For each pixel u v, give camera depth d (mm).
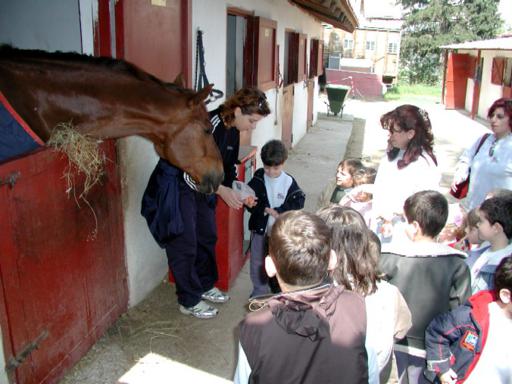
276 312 1343
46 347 2379
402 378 2248
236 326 3174
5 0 2891
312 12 9148
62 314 2492
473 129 14383
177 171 2850
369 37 31016
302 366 1318
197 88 4059
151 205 2863
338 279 1660
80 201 2574
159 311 3297
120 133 2479
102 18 2713
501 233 2404
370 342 1404
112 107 2377
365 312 1405
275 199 3199
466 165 3529
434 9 35281
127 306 3240
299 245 1364
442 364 1971
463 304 2016
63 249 2457
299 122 10383
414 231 2215
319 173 7566
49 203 2311
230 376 2680
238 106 2879
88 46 2770
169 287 3654
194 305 3205
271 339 1326
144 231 3354
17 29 2928
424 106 21672
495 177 3223
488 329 1834
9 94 2070
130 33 2807
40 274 2285
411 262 2137
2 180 1955
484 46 14758
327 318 1341
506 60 14820
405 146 2900
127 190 3047
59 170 2365
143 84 2447
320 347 1320
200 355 2850
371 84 25766
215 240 3305
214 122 2904
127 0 2740
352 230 1693
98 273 2824
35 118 2191
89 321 2771
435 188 2857
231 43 5914
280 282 1449
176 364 2750
